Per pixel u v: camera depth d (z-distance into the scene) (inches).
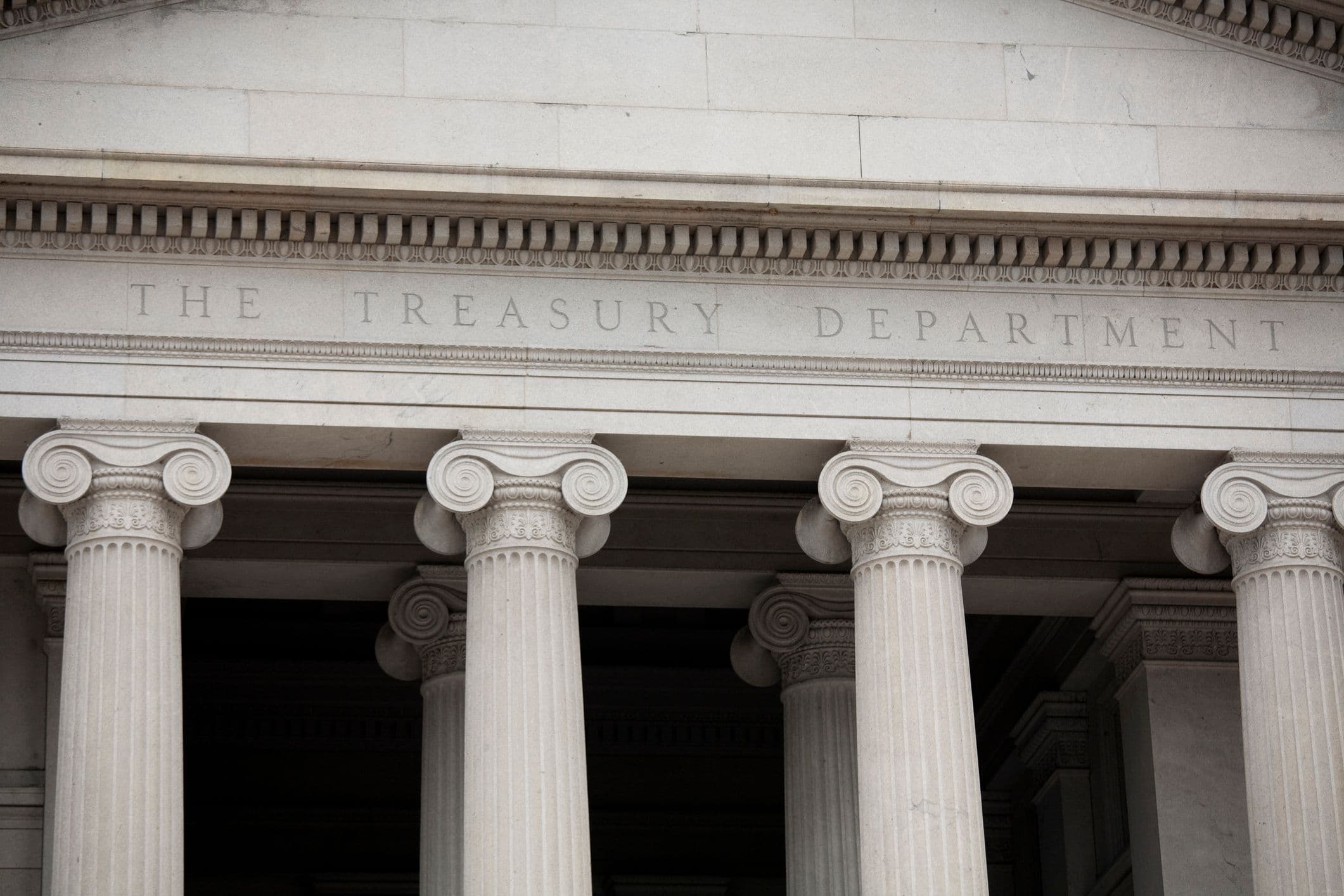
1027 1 1929.1
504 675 1722.4
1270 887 1756.9
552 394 1795.0
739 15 1893.5
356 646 2583.7
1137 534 2142.0
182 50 1820.9
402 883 2554.1
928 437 1820.9
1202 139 1911.9
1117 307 1870.1
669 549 2085.4
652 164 1849.2
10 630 1978.3
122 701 1670.8
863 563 1802.4
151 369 1758.1
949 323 1849.2
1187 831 2068.2
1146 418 1846.7
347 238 1795.0
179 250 1786.4
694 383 1812.3
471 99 1843.0
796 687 2057.1
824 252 1836.9
